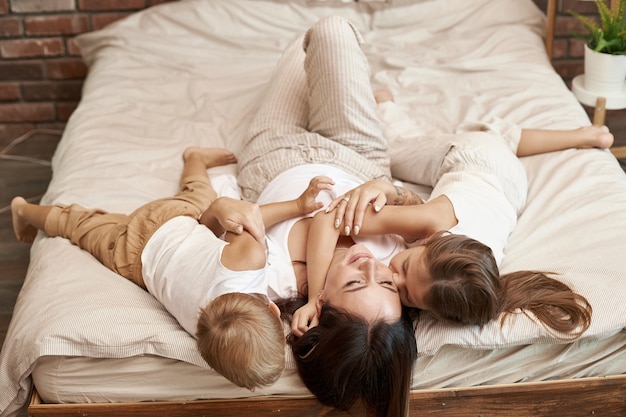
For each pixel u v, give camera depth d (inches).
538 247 64.5
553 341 55.4
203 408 55.9
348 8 107.3
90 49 108.6
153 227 62.0
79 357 55.0
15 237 96.1
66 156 80.7
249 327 49.1
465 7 107.1
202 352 50.3
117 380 55.8
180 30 106.3
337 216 61.0
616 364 58.2
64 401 56.1
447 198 63.4
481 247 56.5
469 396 56.9
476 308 54.2
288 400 55.8
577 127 81.0
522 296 57.2
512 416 58.2
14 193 105.0
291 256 62.4
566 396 57.8
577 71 122.4
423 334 56.2
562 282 58.9
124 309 56.6
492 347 55.5
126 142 82.7
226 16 106.1
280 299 59.5
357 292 54.5
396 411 53.4
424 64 98.3
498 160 69.6
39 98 120.3
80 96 120.8
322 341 53.4
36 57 117.3
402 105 89.7
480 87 92.3
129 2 114.5
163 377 55.6
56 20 114.7
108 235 63.7
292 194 67.4
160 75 98.8
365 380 52.9
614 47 88.9
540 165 76.0
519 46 100.6
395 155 77.4
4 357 56.0
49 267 62.6
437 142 73.9
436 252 55.9
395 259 58.6
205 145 83.7
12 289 87.3
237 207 58.9
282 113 78.1
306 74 76.5
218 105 91.5
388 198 64.4
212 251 56.4
